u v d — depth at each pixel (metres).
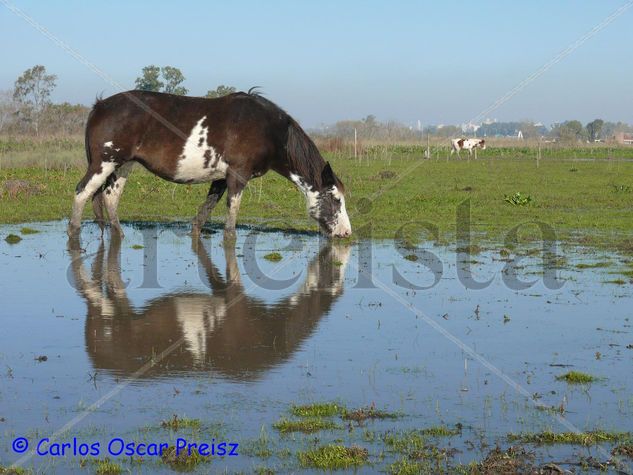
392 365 6.88
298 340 7.62
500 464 4.86
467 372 6.71
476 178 26.53
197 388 6.24
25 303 8.89
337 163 32.72
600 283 10.30
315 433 5.42
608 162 37.16
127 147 12.77
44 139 37.72
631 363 6.96
